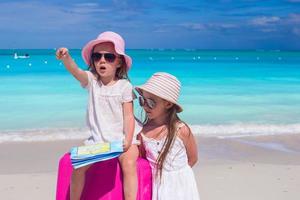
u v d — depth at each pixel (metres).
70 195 2.52
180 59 45.00
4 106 9.64
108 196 2.54
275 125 7.83
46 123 7.67
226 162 5.29
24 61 34.91
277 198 4.03
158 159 2.48
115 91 2.51
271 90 14.17
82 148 2.35
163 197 2.47
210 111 9.36
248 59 47.50
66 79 16.47
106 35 2.52
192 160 2.66
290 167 5.11
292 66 30.83
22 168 4.93
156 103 2.43
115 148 2.32
